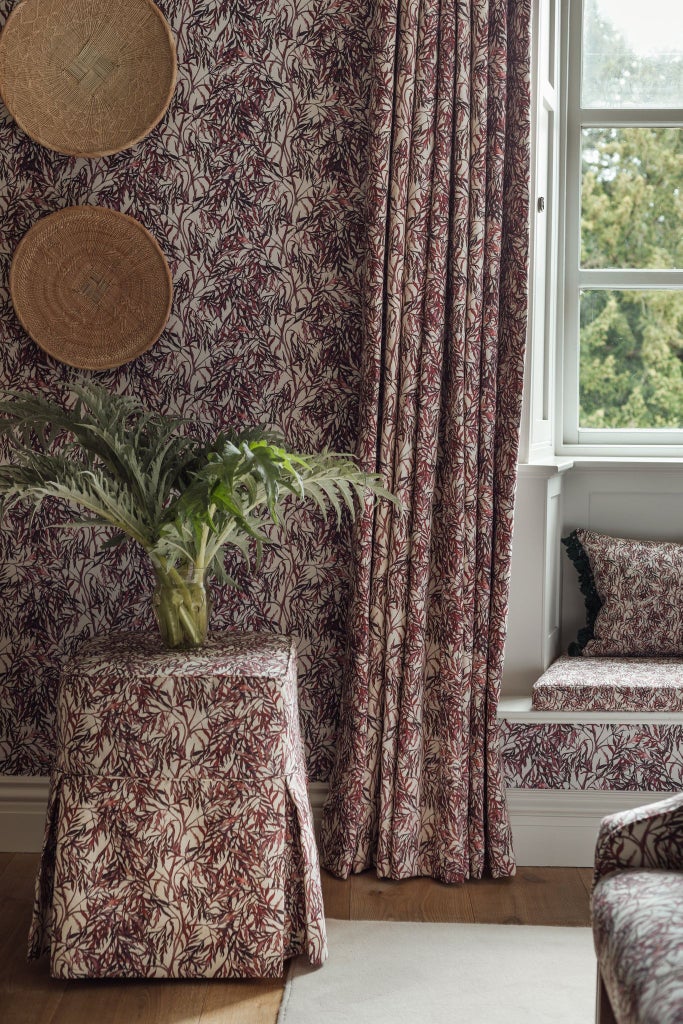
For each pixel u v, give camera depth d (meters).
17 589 2.89
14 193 2.83
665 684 2.75
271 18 2.80
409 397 2.68
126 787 2.15
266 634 2.57
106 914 2.15
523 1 2.65
